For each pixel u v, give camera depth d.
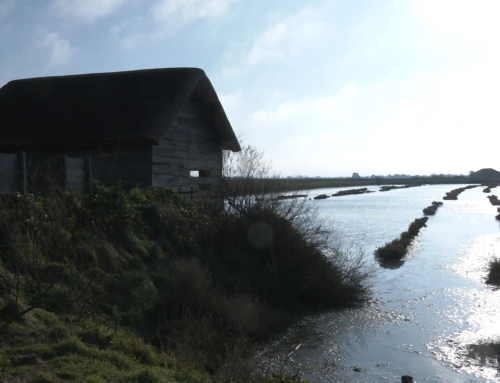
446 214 42.16
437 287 15.09
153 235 12.09
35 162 15.15
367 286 14.73
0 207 8.56
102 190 11.63
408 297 13.89
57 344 6.31
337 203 57.16
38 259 8.00
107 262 9.75
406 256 20.92
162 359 7.24
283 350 9.69
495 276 16.09
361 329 11.03
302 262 13.07
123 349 7.03
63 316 7.44
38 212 9.34
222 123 17.98
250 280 12.43
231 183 14.18
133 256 10.57
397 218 38.16
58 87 17.03
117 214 11.27
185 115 16.75
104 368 5.94
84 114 15.39
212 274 11.61
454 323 11.43
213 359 8.30
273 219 13.39
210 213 13.84
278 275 12.79
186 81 15.74
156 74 16.39
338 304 12.97
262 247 13.28
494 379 8.31
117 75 16.81
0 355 5.75
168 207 13.16
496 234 28.27
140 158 14.93
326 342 10.17
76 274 8.58
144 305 9.16
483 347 9.85
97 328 7.36
